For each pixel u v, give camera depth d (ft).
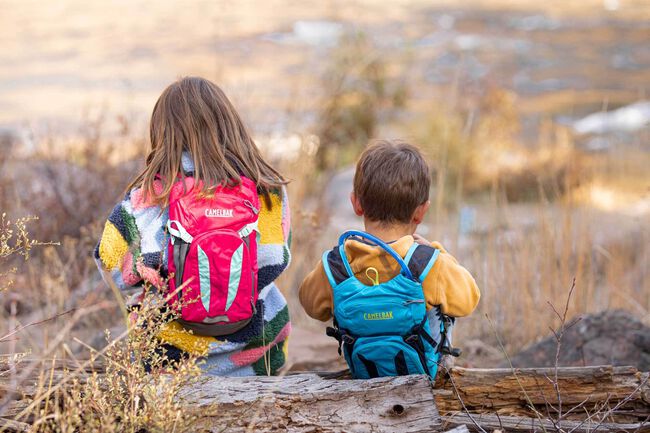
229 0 116.88
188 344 9.98
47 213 18.61
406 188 10.00
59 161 21.39
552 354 14.98
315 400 9.04
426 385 9.21
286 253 10.51
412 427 8.89
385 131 41.73
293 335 16.92
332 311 10.46
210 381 9.45
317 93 39.09
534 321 17.38
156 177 10.10
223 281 9.37
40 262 17.84
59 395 8.96
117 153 21.95
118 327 15.30
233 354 10.37
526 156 39.19
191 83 10.52
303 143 22.77
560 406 9.52
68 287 16.67
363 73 41.83
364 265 9.78
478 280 18.80
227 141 10.37
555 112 65.67
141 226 9.91
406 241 9.86
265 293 10.62
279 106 33.88
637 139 37.78
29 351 8.79
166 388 8.20
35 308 16.06
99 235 16.67
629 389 10.18
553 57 96.07
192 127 10.16
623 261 22.12
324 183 28.68
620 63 93.35
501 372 10.29
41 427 8.16
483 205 33.35
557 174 31.01
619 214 26.68
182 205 9.63
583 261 18.86
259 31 96.99
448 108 44.98
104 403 8.33
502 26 120.67
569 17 133.28
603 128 49.42
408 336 9.53
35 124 31.17
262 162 10.79
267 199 10.47
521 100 71.26
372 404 9.07
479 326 18.02
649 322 17.83
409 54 48.67
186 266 9.40
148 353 8.96
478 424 9.68
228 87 25.14
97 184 19.29
